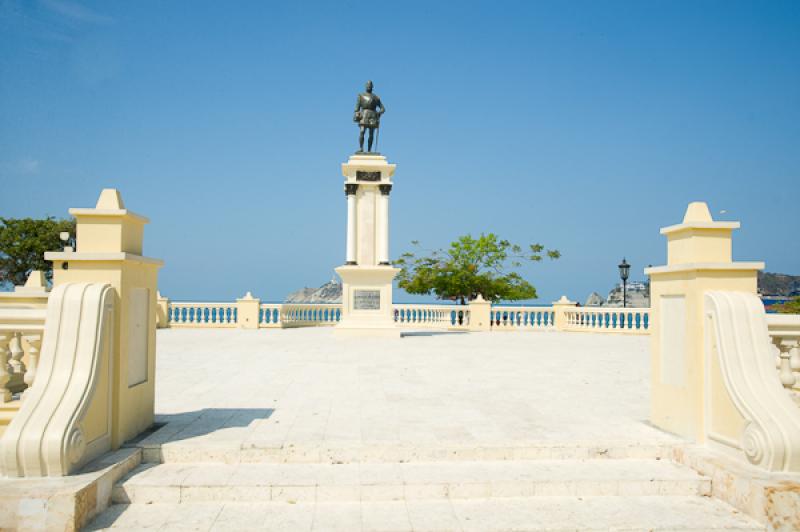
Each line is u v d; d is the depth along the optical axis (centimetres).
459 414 754
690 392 615
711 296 592
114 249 580
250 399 856
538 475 548
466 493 526
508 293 3356
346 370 1181
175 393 906
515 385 1003
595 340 2080
